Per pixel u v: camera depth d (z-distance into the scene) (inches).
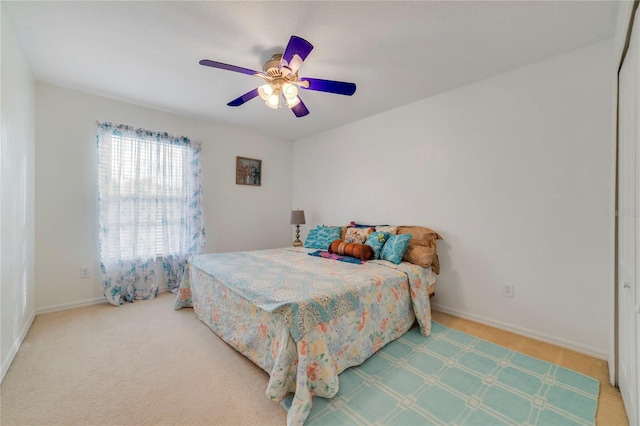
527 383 65.0
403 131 123.1
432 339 87.1
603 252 76.5
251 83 102.8
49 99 105.1
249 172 164.6
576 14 65.1
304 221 163.2
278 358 57.9
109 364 72.0
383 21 67.9
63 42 78.2
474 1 61.3
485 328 95.3
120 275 118.6
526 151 89.1
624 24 54.1
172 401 58.7
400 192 124.5
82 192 112.7
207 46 79.4
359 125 142.9
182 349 80.4
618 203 63.2
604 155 76.0
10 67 71.9
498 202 95.3
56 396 59.4
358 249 107.2
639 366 45.1
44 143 104.3
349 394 61.1
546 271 85.7
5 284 68.3
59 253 108.0
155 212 128.3
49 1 62.6
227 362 73.9
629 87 54.4
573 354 78.3
